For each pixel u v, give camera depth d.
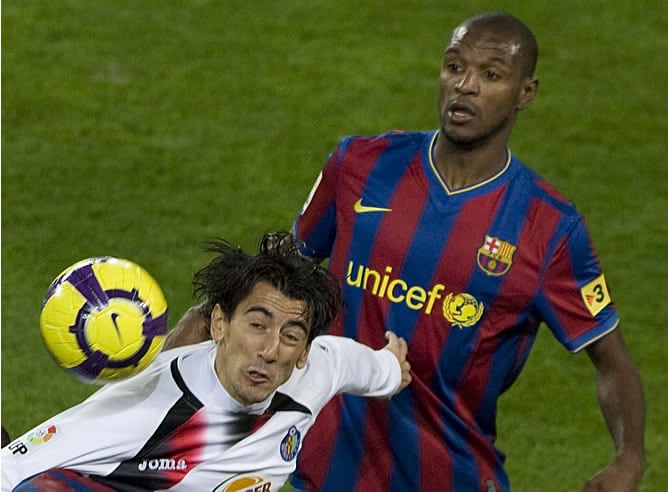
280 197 34.06
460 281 17.48
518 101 17.48
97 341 14.15
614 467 17.16
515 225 17.45
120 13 41.81
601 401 18.02
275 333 14.41
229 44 40.75
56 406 25.69
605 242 33.41
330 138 36.75
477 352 17.69
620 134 38.06
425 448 18.16
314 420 16.95
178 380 14.98
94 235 31.92
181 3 42.66
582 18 43.53
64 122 36.47
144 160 35.09
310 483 18.52
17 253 30.92
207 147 35.88
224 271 14.68
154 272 30.61
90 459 14.42
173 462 14.95
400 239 17.62
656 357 29.20
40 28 40.66
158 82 38.66
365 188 17.92
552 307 17.64
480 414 18.25
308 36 41.47
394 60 40.53
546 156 36.84
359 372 16.62
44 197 33.25
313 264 14.79
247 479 15.53
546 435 26.33
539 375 28.28
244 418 15.15
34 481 14.19
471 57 17.14
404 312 17.66
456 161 17.56
